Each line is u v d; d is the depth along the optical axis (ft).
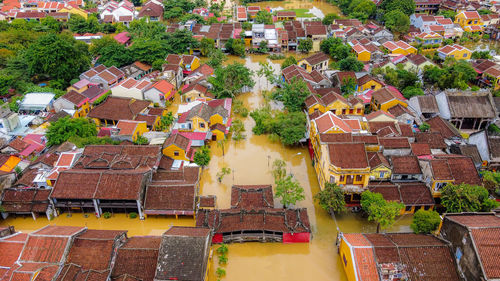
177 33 376.89
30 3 471.21
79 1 510.17
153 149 192.13
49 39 291.38
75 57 301.63
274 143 230.68
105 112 244.22
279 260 148.15
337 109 244.83
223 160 213.46
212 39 387.34
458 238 129.49
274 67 355.15
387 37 395.55
